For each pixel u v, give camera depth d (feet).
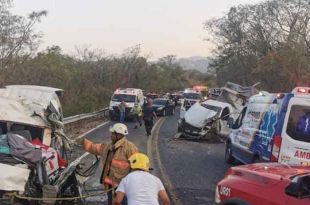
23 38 94.27
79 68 140.77
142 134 84.99
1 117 32.45
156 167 49.75
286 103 40.50
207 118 79.46
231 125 56.03
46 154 31.30
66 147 36.42
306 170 23.80
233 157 54.60
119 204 20.44
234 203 23.09
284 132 40.14
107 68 186.80
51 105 35.17
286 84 168.55
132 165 20.94
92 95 123.65
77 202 30.83
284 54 157.07
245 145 48.67
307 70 155.53
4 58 91.04
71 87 109.81
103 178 27.86
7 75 89.25
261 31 220.02
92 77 153.07
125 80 209.87
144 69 241.96
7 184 26.84
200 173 47.62
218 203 24.72
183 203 34.47
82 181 31.27
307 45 167.43
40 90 36.50
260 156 43.47
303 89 40.42
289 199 19.97
